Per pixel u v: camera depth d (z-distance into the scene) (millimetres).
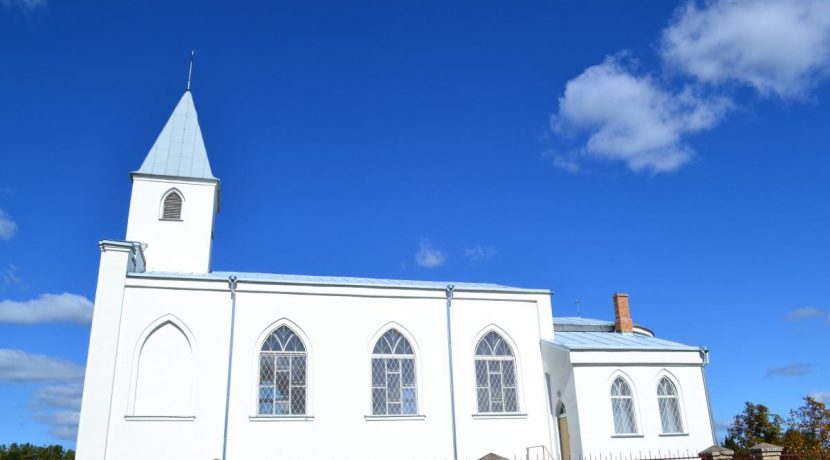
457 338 29391
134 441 24016
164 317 25812
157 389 25062
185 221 31984
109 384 24219
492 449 28109
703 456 22422
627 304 35375
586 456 27156
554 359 29672
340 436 26328
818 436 34125
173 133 34281
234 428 25219
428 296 29625
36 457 38344
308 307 27750
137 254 27766
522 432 28734
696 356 30594
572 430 28000
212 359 25875
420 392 28031
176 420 24688
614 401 28703
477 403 28688
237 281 27094
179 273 27922
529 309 31047
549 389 29906
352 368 27453
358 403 27016
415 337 28844
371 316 28500
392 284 30172
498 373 29609
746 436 36156
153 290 26078
